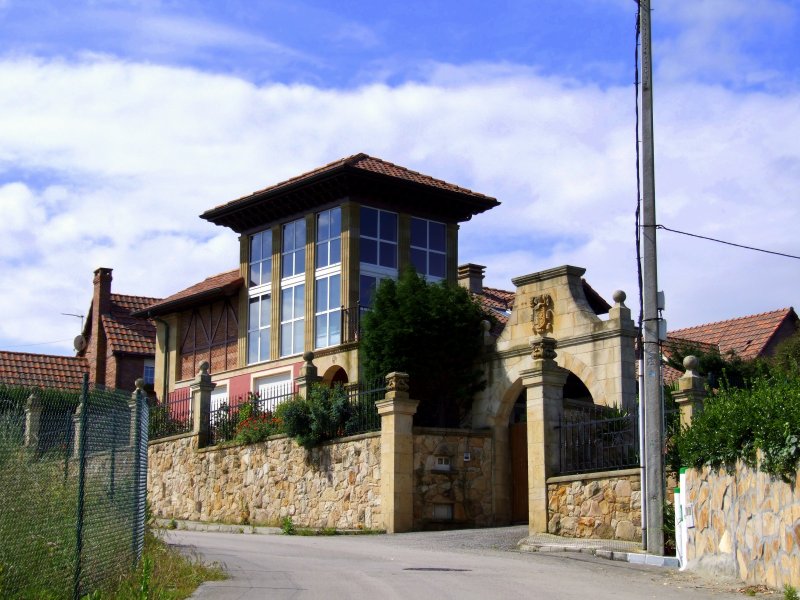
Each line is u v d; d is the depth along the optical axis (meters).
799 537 11.70
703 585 13.64
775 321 41.16
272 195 35.91
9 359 45.28
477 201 36.44
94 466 11.56
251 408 30.20
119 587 11.95
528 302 26.73
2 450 10.15
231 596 12.34
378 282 34.66
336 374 33.97
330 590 12.92
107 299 50.00
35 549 10.30
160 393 41.53
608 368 24.80
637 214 17.86
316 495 26.36
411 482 24.22
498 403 26.52
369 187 34.44
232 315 38.81
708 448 14.64
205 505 30.45
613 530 19.56
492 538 21.41
